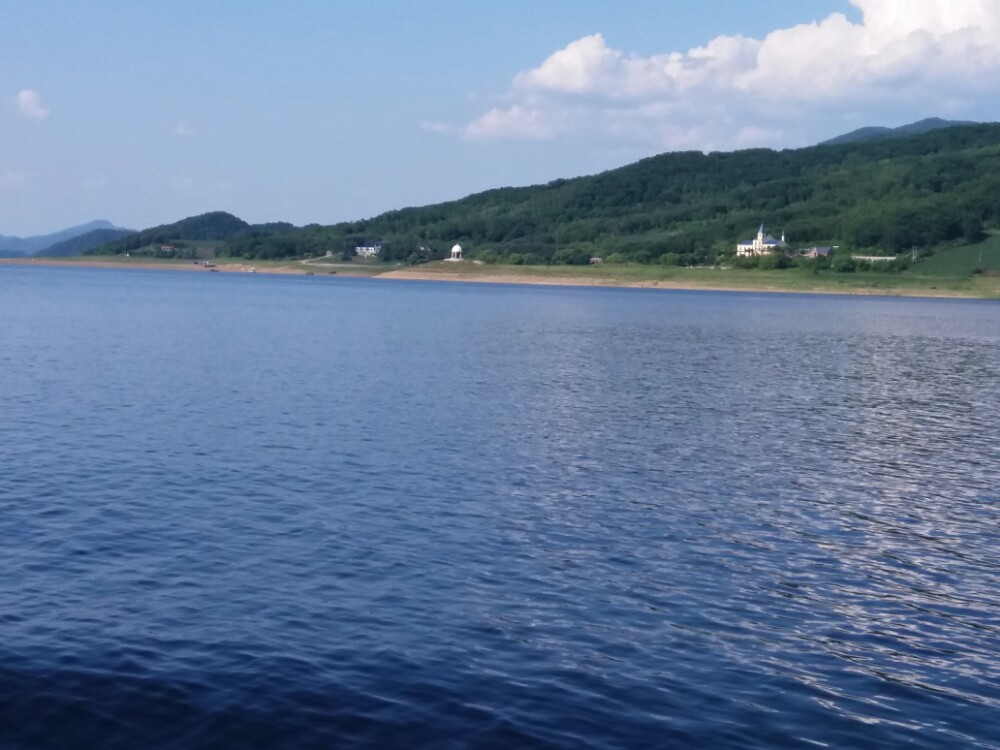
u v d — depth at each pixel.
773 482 35.25
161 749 16.06
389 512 29.50
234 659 18.98
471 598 22.66
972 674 19.83
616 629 21.25
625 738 16.70
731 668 19.58
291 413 45.78
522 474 35.09
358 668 18.81
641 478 35.19
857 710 18.11
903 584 24.81
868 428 46.88
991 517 31.30
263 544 26.03
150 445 37.78
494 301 173.62
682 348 87.75
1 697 17.30
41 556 24.55
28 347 71.25
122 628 20.28
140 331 88.88
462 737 16.53
